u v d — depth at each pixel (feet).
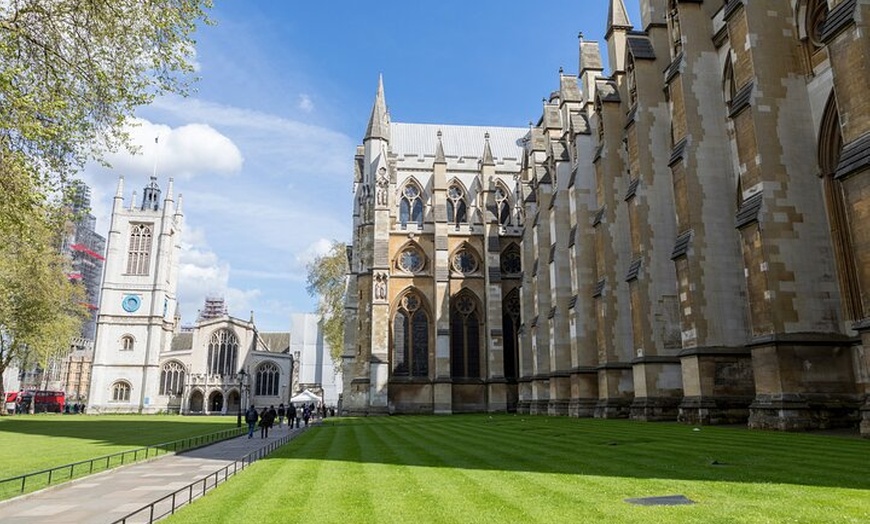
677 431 72.64
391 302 209.77
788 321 70.59
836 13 61.11
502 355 203.82
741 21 80.12
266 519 31.30
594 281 139.44
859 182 56.85
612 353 120.26
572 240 143.84
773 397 69.56
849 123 59.16
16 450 80.38
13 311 192.24
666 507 28.89
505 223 239.09
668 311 103.91
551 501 32.01
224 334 332.60
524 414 176.76
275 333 443.32
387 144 228.63
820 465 39.34
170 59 65.31
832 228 73.05
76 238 570.46
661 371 101.50
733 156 93.25
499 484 38.32
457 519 29.12
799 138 75.66
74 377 521.65
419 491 37.40
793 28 78.95
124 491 47.32
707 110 94.94
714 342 87.10
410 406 200.75
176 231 367.66
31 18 58.34
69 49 60.64
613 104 131.64
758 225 72.90
